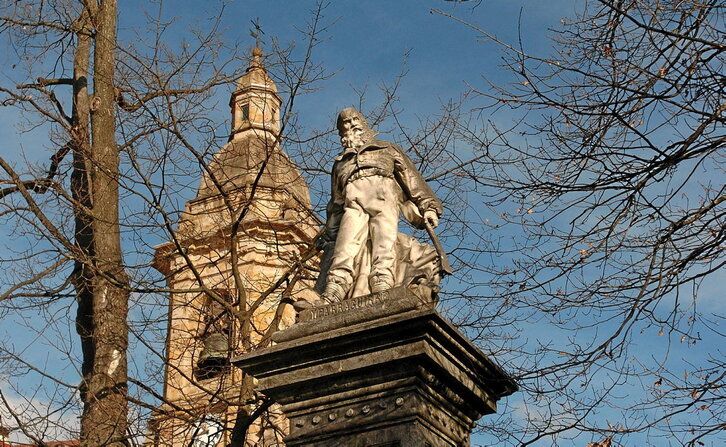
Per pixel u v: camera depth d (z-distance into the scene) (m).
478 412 9.48
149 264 14.46
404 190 10.11
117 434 13.16
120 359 13.88
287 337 9.00
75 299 14.38
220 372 15.63
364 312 8.84
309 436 8.80
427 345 8.62
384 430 8.59
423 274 9.51
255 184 15.38
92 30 16.50
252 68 15.85
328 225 10.12
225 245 17.11
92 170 15.32
